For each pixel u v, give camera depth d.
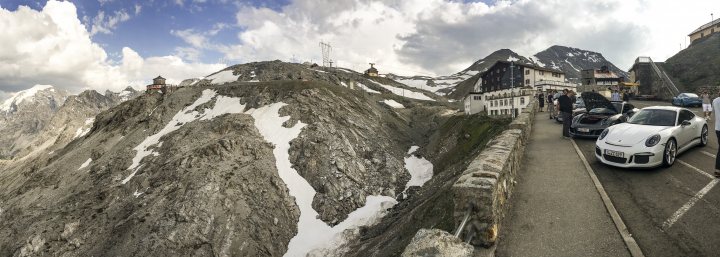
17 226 46.19
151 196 44.69
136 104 81.38
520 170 12.32
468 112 79.62
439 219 19.83
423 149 62.62
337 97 75.25
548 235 7.24
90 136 81.25
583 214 8.12
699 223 7.22
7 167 107.94
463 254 3.97
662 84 53.09
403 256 4.00
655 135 11.03
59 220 44.53
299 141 55.88
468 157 41.00
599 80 79.25
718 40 63.31
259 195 44.44
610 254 6.36
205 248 37.34
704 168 10.69
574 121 18.09
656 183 9.80
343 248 36.84
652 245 6.61
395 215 39.44
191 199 41.31
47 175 60.91
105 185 51.69
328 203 45.84
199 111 74.44
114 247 38.69
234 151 52.00
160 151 57.84
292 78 112.31
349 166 52.19
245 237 38.97
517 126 16.23
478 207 6.50
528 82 83.88
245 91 78.56
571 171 11.63
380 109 83.88
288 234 41.41
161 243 37.19
